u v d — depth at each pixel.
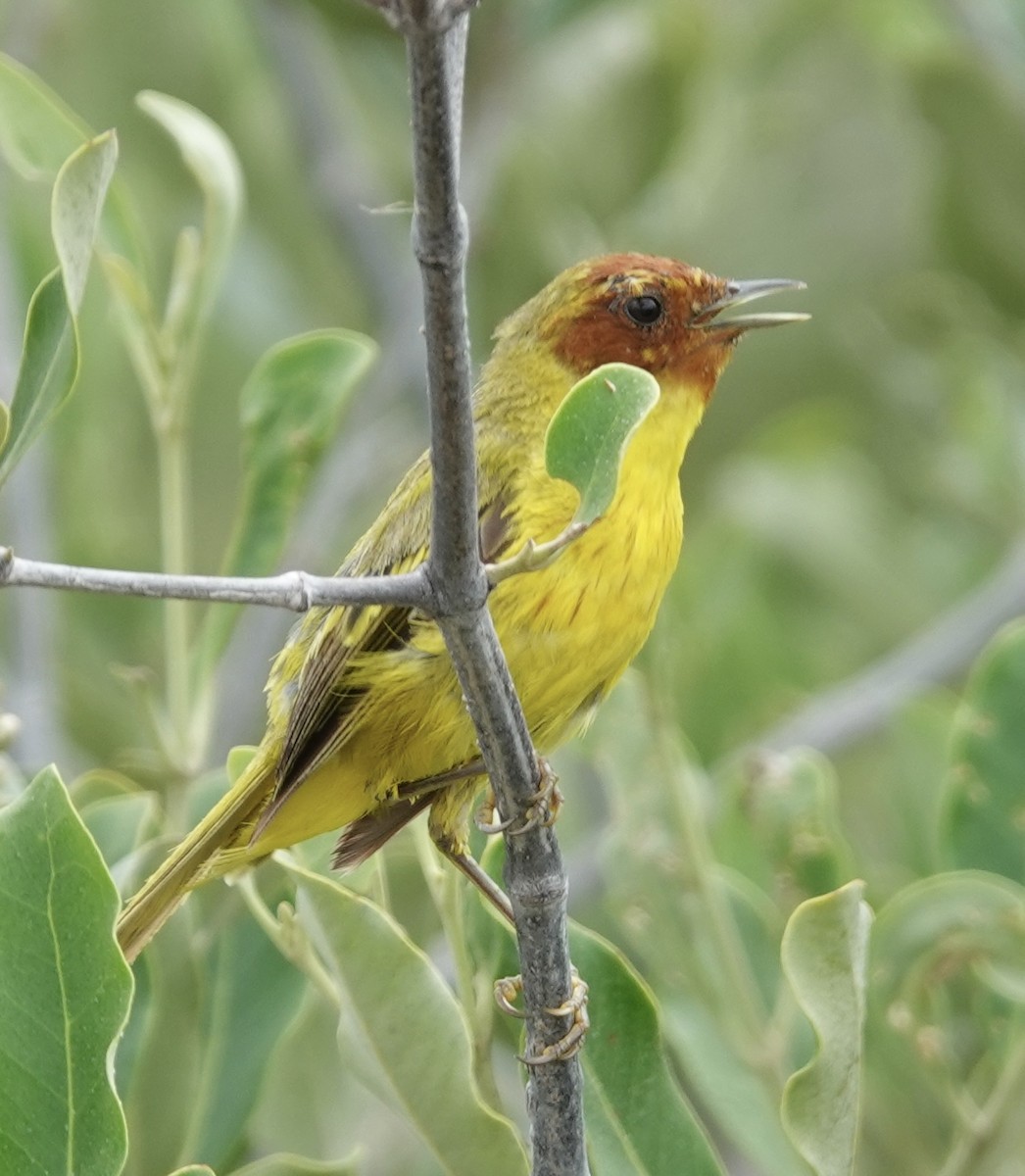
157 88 18.20
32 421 7.78
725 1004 10.47
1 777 10.24
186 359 11.51
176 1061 10.28
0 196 15.96
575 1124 8.30
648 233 18.80
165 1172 10.13
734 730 16.83
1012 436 18.28
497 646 7.52
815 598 18.44
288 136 18.38
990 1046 10.49
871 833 15.98
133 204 17.95
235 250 18.11
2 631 16.06
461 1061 8.52
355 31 17.16
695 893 10.64
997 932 10.05
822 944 8.36
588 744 10.92
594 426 7.28
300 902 8.49
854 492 19.11
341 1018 8.73
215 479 18.02
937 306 19.50
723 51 19.27
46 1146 7.77
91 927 7.78
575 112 18.27
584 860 14.04
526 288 17.78
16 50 18.11
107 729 16.27
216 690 15.23
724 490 19.02
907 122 19.61
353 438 17.36
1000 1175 9.85
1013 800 11.06
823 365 19.73
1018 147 18.31
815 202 19.69
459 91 6.75
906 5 18.95
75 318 7.89
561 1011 8.24
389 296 17.62
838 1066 8.38
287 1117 11.30
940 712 13.40
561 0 16.77
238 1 18.23
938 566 18.80
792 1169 10.02
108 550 17.14
